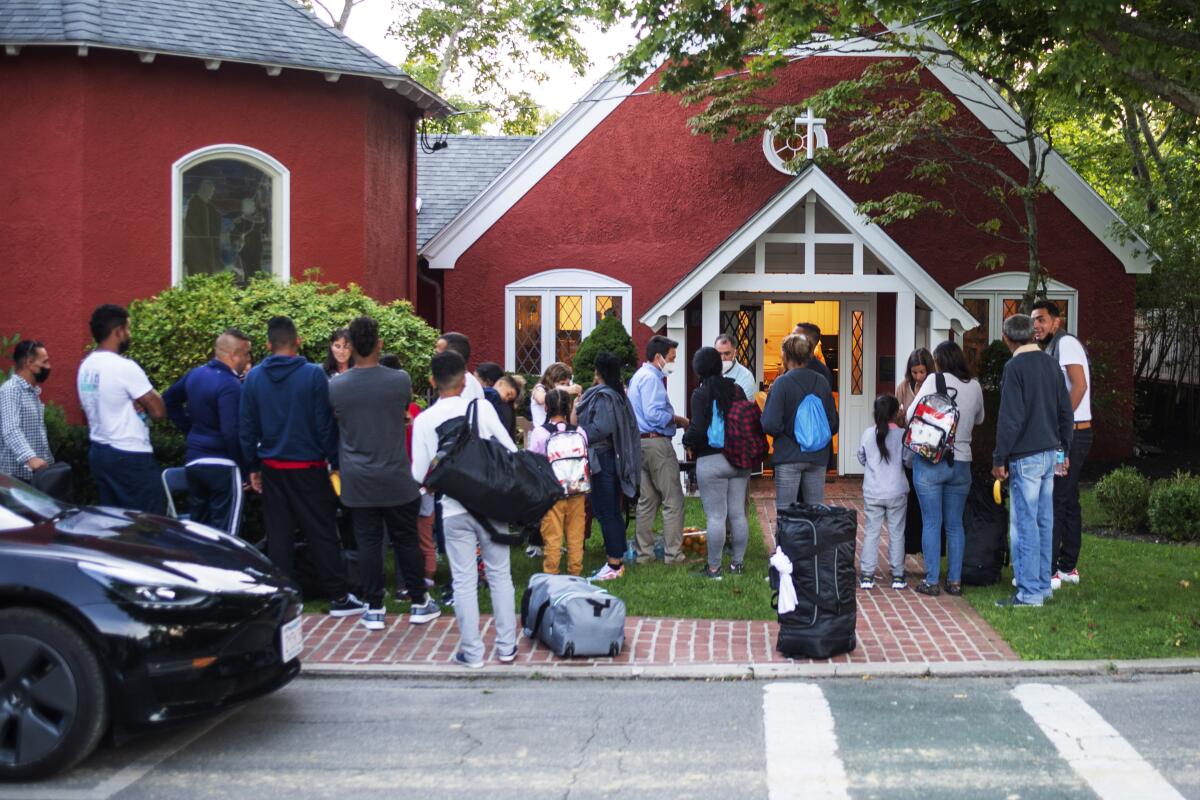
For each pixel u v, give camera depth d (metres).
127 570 5.04
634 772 4.98
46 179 11.06
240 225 11.91
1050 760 5.09
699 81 12.56
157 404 7.77
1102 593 8.29
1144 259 15.33
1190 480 10.91
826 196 13.07
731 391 8.77
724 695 6.16
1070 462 8.58
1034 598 7.93
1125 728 5.54
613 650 6.80
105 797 4.68
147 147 11.36
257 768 5.03
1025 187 13.94
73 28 10.79
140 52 11.02
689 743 5.36
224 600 5.17
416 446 6.54
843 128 15.11
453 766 5.06
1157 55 9.48
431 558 8.30
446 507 6.50
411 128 14.02
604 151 15.12
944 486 8.34
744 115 14.05
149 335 10.09
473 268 15.22
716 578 8.75
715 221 15.06
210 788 4.79
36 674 4.88
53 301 11.12
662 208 15.11
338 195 12.34
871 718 5.72
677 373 13.43
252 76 11.83
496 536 6.54
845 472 14.98
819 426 8.52
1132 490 11.11
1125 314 15.43
